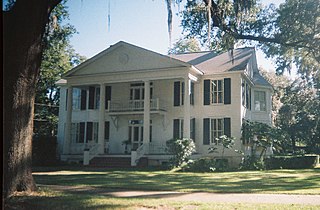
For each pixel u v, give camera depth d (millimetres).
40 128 44094
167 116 27812
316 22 18406
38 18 10078
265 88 30531
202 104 27469
